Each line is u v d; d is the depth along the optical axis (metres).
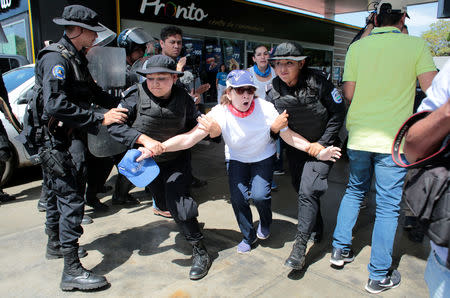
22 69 4.81
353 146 2.36
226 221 3.40
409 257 2.72
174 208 2.40
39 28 5.64
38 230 3.20
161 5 7.10
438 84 1.16
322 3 10.45
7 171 4.10
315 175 2.47
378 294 2.26
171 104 2.28
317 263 2.65
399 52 2.19
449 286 1.15
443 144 1.14
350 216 2.54
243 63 9.30
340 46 13.34
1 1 6.51
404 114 2.22
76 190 2.30
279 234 3.13
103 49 3.09
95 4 6.14
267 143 2.60
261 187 2.63
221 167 5.26
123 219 3.44
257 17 9.42
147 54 3.96
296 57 2.26
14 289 2.33
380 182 2.27
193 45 7.98
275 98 2.46
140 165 2.24
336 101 2.42
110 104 2.75
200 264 2.47
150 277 2.47
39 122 2.25
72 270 2.30
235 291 2.30
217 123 2.38
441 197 1.11
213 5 8.17
